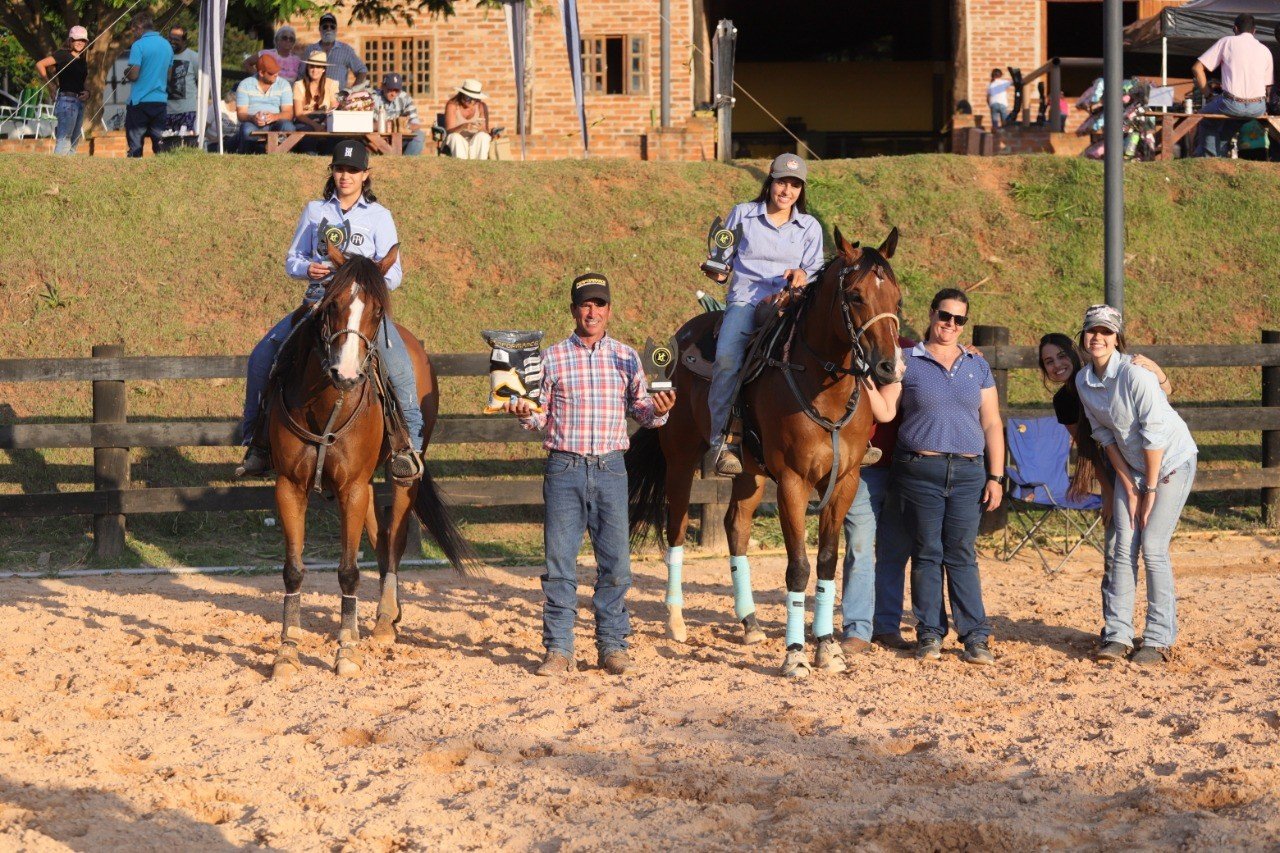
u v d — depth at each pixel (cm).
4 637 792
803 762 552
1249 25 1642
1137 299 1359
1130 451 754
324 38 1711
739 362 765
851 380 707
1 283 1283
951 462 757
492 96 2255
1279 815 483
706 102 2255
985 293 1362
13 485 1141
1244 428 1139
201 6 1509
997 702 661
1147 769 543
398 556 816
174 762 554
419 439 790
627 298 1330
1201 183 1486
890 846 461
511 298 1321
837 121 3023
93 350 1077
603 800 503
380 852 457
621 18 2244
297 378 720
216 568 1030
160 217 1359
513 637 823
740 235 800
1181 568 1031
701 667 743
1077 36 2888
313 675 717
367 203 812
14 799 497
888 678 719
